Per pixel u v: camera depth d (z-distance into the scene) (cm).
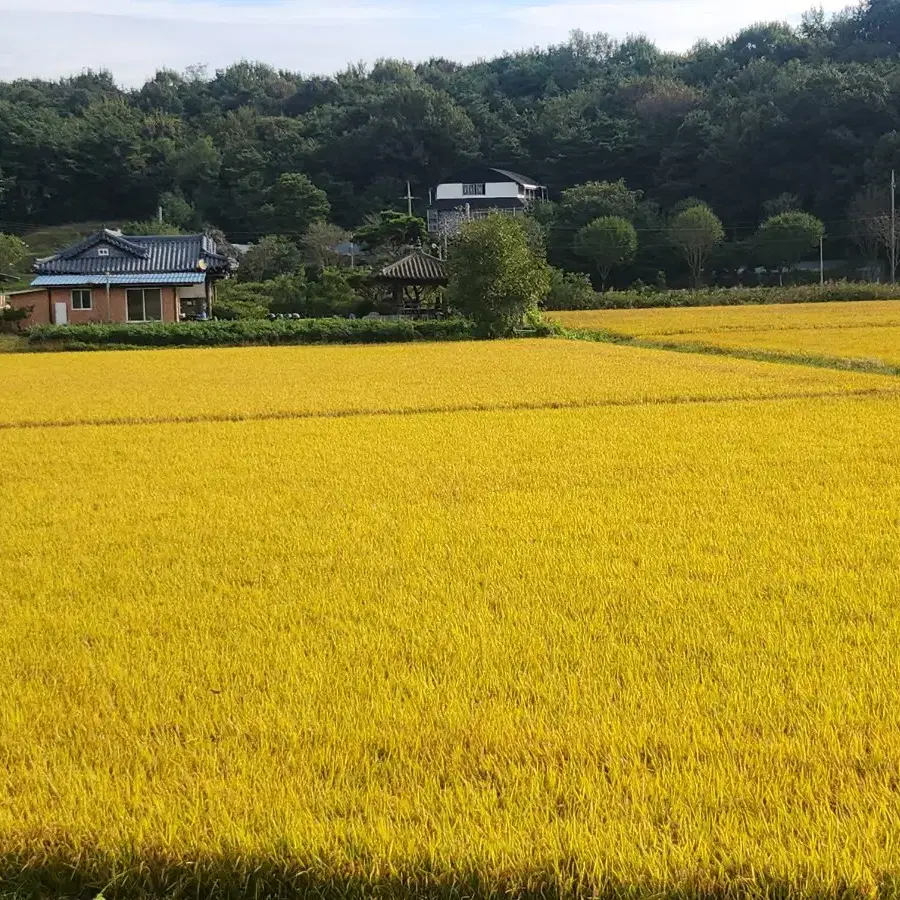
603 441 1431
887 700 483
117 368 3103
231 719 480
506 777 418
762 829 377
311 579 733
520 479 1143
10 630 624
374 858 367
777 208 8550
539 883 360
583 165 10325
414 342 4331
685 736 448
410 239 6919
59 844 388
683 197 9512
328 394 2167
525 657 553
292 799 405
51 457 1373
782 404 1820
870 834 368
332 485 1129
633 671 531
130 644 594
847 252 8481
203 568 775
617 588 690
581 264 8269
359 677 531
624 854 362
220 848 377
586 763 429
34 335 4309
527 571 738
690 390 2075
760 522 891
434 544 831
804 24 13138
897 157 8300
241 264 7294
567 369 2688
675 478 1133
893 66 10000
